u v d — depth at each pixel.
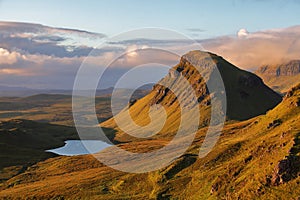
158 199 103.62
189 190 102.88
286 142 90.44
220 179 95.69
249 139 122.19
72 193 124.44
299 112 122.69
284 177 78.25
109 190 122.12
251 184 83.00
